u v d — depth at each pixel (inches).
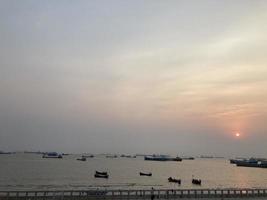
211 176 7632.9
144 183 5305.1
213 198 2461.9
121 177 6520.7
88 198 2164.1
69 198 2139.5
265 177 7790.4
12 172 6850.4
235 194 2549.2
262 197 2608.3
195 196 2422.5
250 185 5600.4
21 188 4121.6
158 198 2314.2
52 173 6884.8
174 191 2425.0
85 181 5408.5
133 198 2251.5
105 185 4771.2
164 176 7145.7
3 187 4237.2
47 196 2111.2
